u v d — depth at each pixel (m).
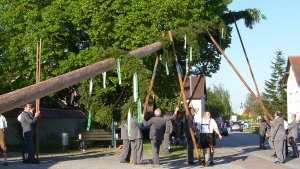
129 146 12.48
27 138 11.80
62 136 17.53
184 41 12.93
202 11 18.78
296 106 46.69
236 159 14.84
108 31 17.78
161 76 17.47
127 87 15.24
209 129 12.30
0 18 19.62
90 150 17.39
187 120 12.37
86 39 19.02
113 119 12.52
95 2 17.66
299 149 21.91
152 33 17.36
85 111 13.34
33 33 18.34
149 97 12.09
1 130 11.40
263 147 20.38
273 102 60.00
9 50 19.23
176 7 17.91
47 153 15.61
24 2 19.09
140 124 11.93
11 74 19.39
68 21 18.16
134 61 10.05
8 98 6.46
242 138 34.78
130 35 17.59
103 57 10.00
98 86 11.79
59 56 18.47
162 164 12.48
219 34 14.40
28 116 11.84
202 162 12.75
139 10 17.92
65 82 8.02
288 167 12.54
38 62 12.91
